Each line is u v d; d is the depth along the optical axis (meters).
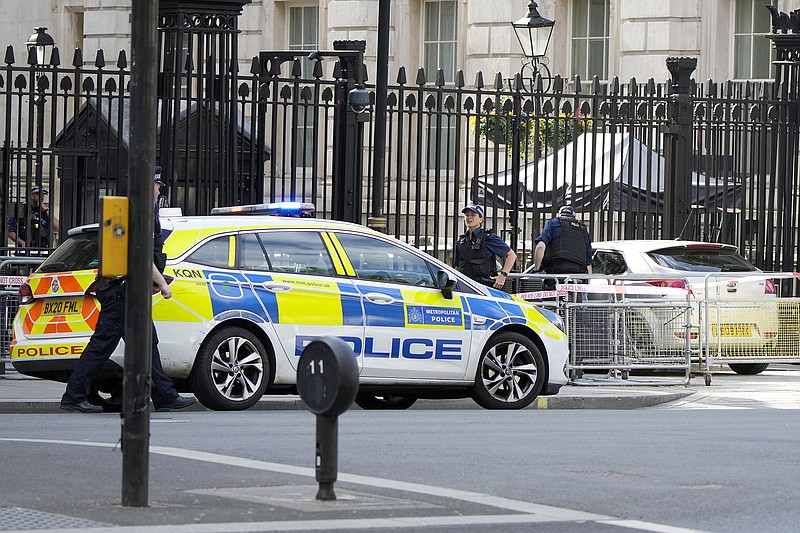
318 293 34.50
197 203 45.06
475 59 79.94
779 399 40.44
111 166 50.84
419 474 23.58
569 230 47.19
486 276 44.19
